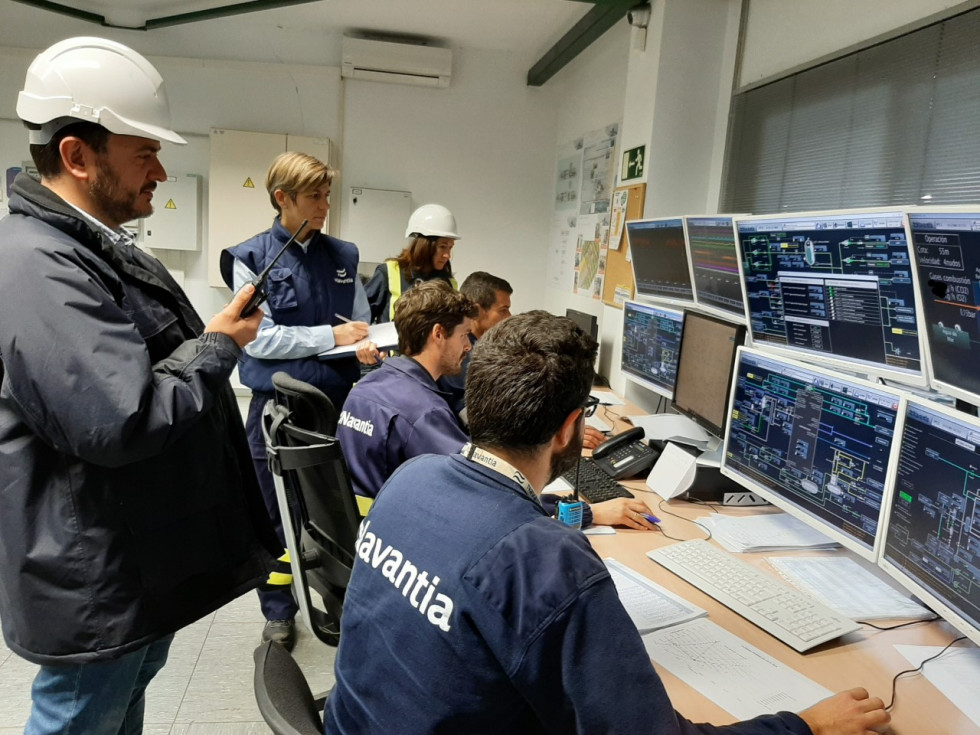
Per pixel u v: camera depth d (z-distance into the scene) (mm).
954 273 1188
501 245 5238
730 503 1909
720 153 3217
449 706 770
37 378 1023
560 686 745
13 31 4547
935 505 1167
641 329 2873
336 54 4875
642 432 2268
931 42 2064
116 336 1069
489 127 5082
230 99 4828
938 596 1160
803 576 1479
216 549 1331
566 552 782
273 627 2244
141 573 1199
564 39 4117
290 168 2162
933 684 1110
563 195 4914
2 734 1804
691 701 1040
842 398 1406
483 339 961
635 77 3406
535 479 925
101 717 1244
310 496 1610
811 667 1152
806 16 2654
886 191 2264
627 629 769
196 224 4879
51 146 1153
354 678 862
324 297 2338
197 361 1182
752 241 1812
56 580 1128
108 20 4574
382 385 1725
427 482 892
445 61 4812
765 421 1672
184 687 2057
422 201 5109
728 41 3162
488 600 754
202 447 1288
